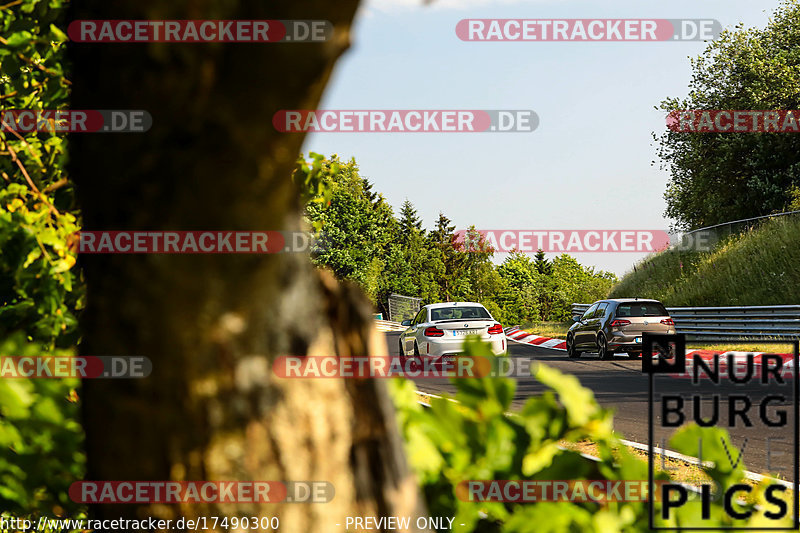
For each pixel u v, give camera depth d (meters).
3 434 7.90
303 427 5.51
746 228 115.62
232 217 4.85
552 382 7.11
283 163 4.77
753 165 135.62
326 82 4.68
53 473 8.13
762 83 133.25
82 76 4.95
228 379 5.21
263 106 4.55
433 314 67.19
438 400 7.34
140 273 4.95
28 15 15.16
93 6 4.72
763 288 97.94
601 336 75.50
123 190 4.86
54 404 8.02
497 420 7.28
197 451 5.25
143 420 5.23
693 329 96.44
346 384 5.89
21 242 12.24
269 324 5.32
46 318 12.66
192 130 4.62
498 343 64.44
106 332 5.16
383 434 6.00
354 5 4.48
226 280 4.98
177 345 5.07
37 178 14.59
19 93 14.79
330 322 5.92
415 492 6.16
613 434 7.16
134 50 4.61
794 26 142.62
